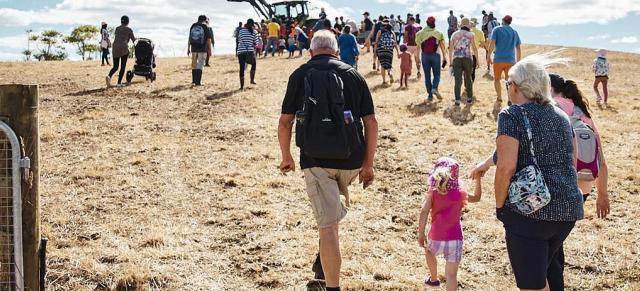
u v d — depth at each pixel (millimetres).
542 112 3734
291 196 7555
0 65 21625
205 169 8445
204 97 13820
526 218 3645
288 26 32688
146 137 10141
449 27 29953
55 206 6766
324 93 4340
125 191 7430
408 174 8680
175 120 11492
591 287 5328
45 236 5914
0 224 4020
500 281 5508
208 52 21062
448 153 9602
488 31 23906
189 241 6023
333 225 4477
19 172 3955
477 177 4598
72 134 10078
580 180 4508
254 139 10273
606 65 13789
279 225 6559
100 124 10922
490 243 6320
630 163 9078
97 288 4977
